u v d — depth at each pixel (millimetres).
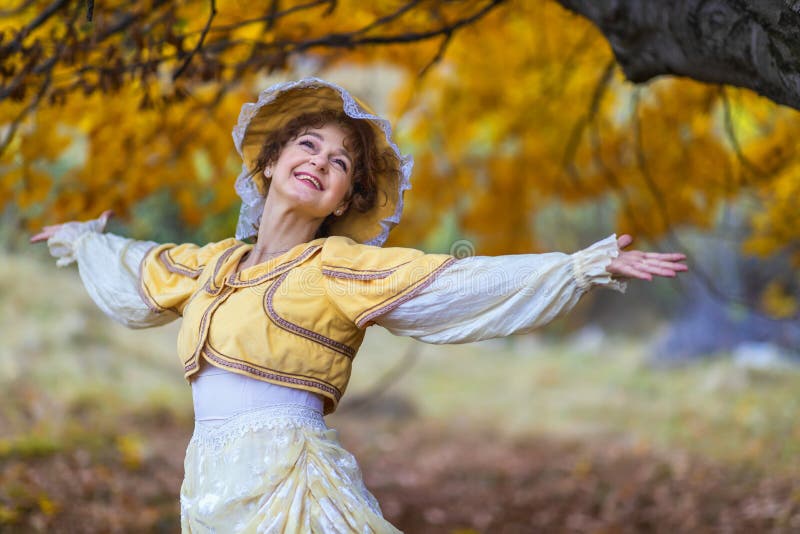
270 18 5949
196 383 4121
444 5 7191
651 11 4828
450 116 11086
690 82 9445
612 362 24109
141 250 4793
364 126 4410
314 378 4023
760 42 4211
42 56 5832
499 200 11891
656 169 10297
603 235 24000
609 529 9852
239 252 4312
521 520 10586
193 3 6719
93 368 15172
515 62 10141
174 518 8719
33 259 19422
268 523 3754
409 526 10336
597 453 14312
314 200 4230
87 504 8594
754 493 10109
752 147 9469
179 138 8148
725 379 18266
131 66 5777
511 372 23453
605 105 10492
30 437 10422
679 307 27344
